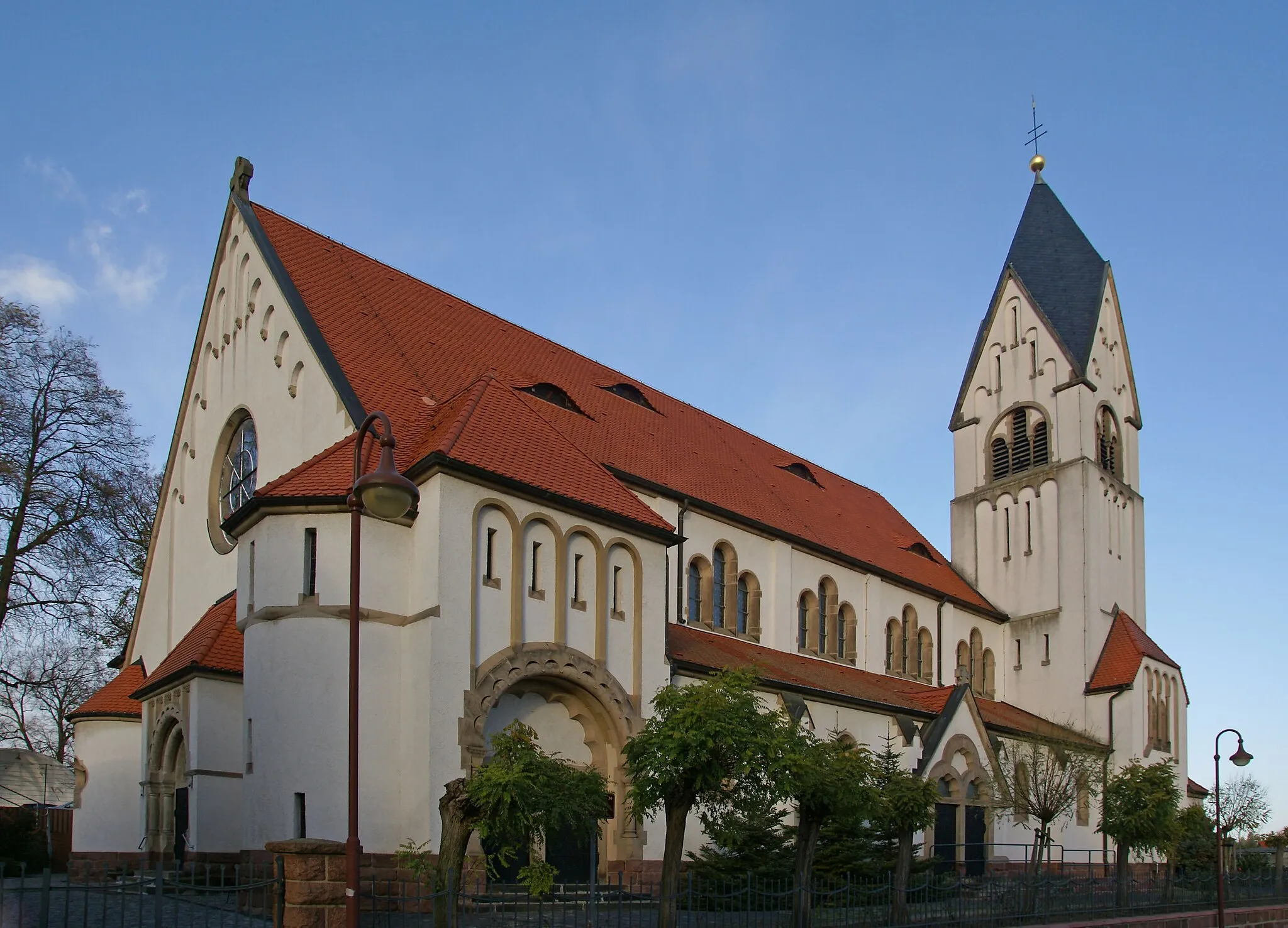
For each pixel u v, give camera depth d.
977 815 47.81
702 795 26.61
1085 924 32.78
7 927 21.25
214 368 42.22
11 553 45.66
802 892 26.19
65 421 47.84
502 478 30.95
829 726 43.53
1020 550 66.19
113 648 61.06
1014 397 68.62
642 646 34.31
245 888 19.09
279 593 30.22
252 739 29.88
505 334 47.78
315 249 41.81
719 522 46.06
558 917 26.77
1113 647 63.19
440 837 27.70
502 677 30.11
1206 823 53.75
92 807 40.28
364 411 33.53
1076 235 70.62
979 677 62.94
